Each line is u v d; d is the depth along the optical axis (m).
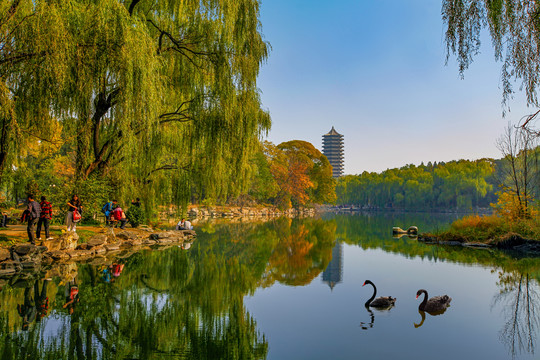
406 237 31.08
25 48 11.72
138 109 13.67
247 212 69.75
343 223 52.72
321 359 6.65
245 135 17.42
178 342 7.49
